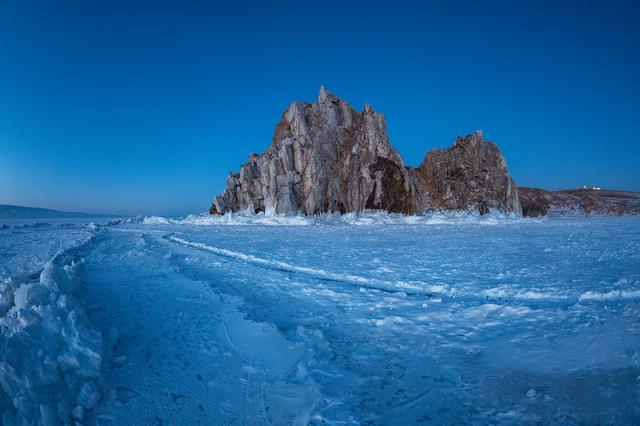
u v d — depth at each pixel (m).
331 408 3.92
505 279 9.68
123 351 5.64
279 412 4.02
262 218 41.41
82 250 18.14
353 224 36.44
